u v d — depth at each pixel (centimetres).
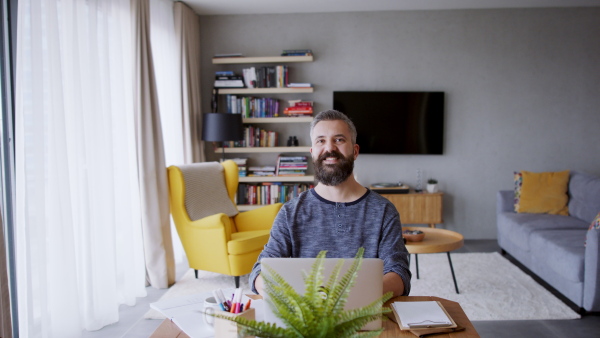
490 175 540
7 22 235
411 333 130
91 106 295
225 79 518
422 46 530
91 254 289
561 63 528
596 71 527
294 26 533
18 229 238
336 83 536
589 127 532
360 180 548
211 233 358
